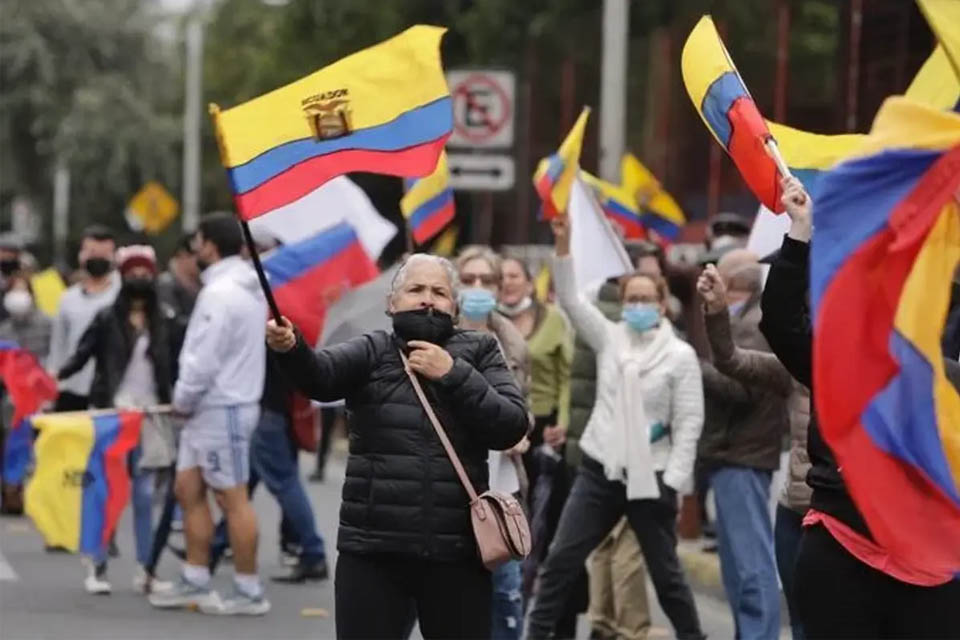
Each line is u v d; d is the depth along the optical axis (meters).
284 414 30.14
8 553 33.78
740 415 23.33
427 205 29.12
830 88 46.62
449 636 16.17
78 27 111.31
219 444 26.80
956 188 13.57
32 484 29.11
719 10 49.38
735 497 23.31
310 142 16.77
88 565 30.92
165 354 29.84
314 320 30.31
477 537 15.86
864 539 14.86
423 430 16.02
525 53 63.84
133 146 111.88
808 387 15.27
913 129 13.50
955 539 13.65
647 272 23.89
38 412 35.50
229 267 26.81
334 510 41.88
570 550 23.64
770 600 23.22
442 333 16.36
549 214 25.73
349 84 16.92
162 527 29.08
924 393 13.55
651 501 23.42
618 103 41.00
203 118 116.81
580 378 25.08
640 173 41.25
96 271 36.69
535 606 23.83
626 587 24.72
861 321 13.43
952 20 14.22
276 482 30.41
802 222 14.95
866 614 14.96
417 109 16.97
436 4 70.06
